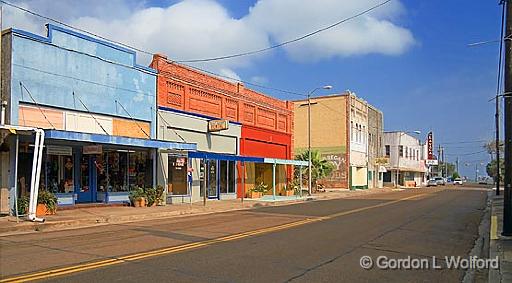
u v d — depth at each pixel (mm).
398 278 8703
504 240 13336
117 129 22984
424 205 28516
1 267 8734
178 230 14945
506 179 13938
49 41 19641
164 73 26000
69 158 21219
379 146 70375
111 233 14086
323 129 57250
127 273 8367
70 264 9047
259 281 8078
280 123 39875
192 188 28453
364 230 15438
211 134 30297
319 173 45562
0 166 17516
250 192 34438
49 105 19578
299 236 13742
